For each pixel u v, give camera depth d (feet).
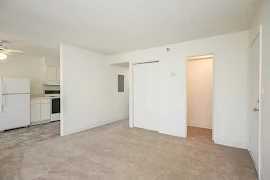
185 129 11.75
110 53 15.70
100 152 8.96
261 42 6.35
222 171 6.93
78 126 13.35
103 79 16.01
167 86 12.53
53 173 6.72
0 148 9.52
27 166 7.30
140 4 6.37
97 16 7.46
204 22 8.21
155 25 8.57
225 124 10.09
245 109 9.42
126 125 15.74
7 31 9.44
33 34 9.99
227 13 7.21
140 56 14.23
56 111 17.88
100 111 15.66
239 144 9.64
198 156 8.45
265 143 5.80
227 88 9.98
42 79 17.90
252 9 6.82
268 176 5.46
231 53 9.83
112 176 6.52
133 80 15.17
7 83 13.53
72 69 12.78
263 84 6.12
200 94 15.37
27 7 6.56
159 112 13.05
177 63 12.00
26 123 14.88
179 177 6.46
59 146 9.89
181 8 6.72
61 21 8.02
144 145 10.10
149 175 6.61
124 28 9.00
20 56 16.14
